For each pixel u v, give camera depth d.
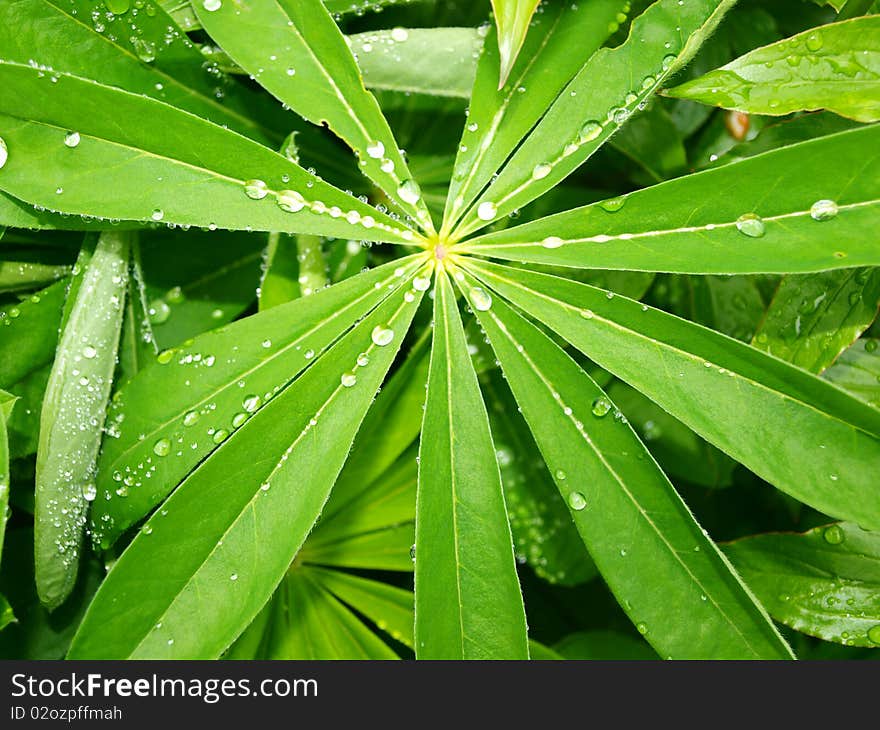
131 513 0.40
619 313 0.40
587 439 0.40
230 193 0.39
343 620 0.44
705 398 0.39
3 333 0.41
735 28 0.44
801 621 0.42
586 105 0.40
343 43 0.40
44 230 0.42
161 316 0.42
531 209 0.44
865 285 0.41
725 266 0.39
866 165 0.38
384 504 0.44
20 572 0.42
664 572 0.39
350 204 0.40
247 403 0.40
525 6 0.38
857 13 0.41
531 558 0.45
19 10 0.40
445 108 0.44
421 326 0.44
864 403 0.38
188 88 0.41
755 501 0.46
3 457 0.38
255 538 0.39
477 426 0.40
